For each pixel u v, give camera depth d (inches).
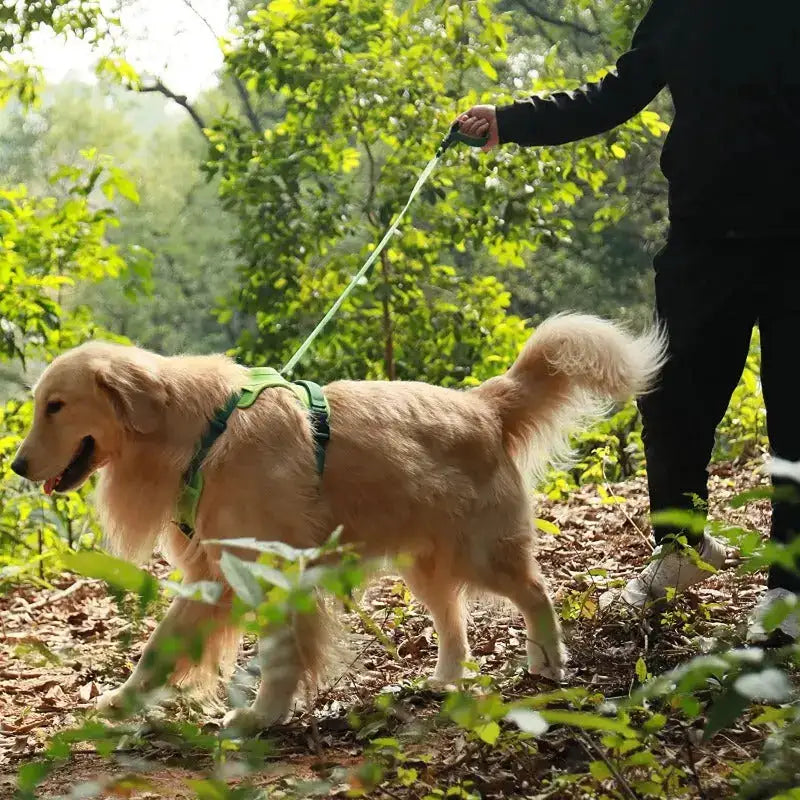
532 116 186.7
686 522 83.3
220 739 83.5
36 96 455.5
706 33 165.9
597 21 981.8
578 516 299.4
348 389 162.2
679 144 169.5
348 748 134.5
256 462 149.5
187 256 1578.5
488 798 107.6
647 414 176.2
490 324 486.9
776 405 169.9
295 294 486.3
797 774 83.0
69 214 359.6
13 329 339.9
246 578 61.0
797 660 74.2
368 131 466.6
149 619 208.8
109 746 74.6
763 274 167.2
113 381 150.5
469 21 467.2
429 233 485.1
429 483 160.4
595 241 960.3
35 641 84.8
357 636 188.2
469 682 112.0
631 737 94.5
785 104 161.6
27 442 153.9
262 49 454.9
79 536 331.9
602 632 171.3
